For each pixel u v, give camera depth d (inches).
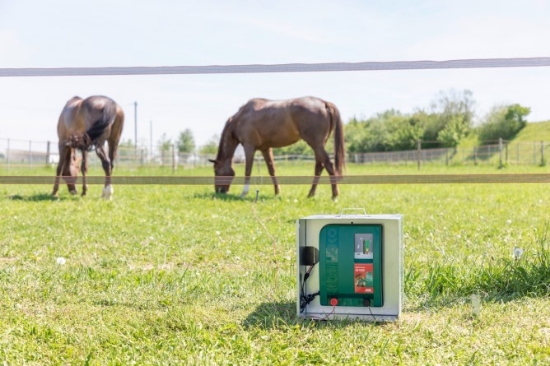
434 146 2465.6
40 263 214.7
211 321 146.5
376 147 2591.0
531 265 179.3
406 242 252.2
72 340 135.0
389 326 142.3
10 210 376.8
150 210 382.3
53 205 413.1
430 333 136.1
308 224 154.6
